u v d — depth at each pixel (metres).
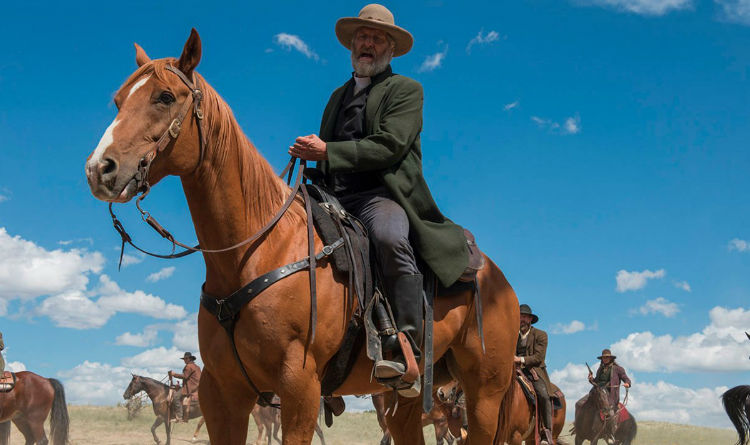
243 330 3.19
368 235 3.65
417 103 3.87
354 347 3.55
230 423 3.44
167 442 17.84
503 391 4.46
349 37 4.19
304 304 3.25
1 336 13.35
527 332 8.91
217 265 3.29
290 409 3.18
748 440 11.45
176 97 3.07
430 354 3.78
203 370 3.49
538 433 7.87
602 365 15.24
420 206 3.89
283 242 3.35
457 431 9.61
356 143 3.64
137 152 2.93
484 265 4.42
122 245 3.17
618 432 14.84
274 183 3.50
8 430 14.33
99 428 21.00
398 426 4.32
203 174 3.21
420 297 3.60
